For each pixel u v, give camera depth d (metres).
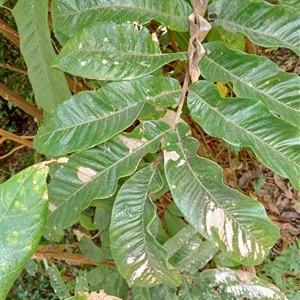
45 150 0.46
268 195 1.23
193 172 0.44
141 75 0.45
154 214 0.46
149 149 0.47
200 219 0.44
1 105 1.54
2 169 1.56
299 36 0.46
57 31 0.49
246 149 1.17
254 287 0.69
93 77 0.45
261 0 0.46
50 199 0.50
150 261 0.49
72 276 1.27
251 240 0.44
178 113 0.47
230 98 0.43
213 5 0.49
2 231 0.27
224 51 0.46
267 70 0.45
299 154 0.41
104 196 0.47
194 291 0.69
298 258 1.10
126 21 0.47
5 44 1.24
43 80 0.52
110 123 0.46
